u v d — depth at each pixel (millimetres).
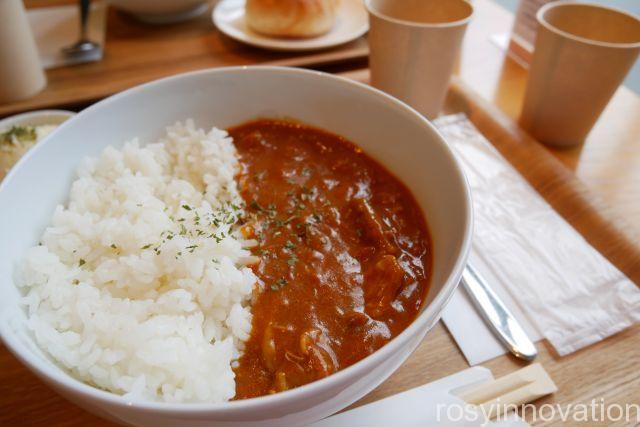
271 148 328
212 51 458
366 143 319
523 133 376
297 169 317
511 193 335
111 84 410
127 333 225
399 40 347
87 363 217
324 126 331
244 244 276
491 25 515
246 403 168
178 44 467
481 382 244
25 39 379
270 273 266
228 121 335
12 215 239
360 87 307
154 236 263
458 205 250
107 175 290
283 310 252
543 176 344
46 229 253
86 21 464
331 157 323
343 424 229
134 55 449
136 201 276
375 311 248
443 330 266
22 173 249
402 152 301
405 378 248
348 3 517
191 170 313
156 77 419
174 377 222
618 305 275
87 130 287
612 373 250
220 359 229
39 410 234
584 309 273
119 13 514
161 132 321
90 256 262
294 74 318
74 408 235
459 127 385
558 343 259
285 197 301
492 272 291
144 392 213
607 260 298
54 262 244
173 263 256
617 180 354
